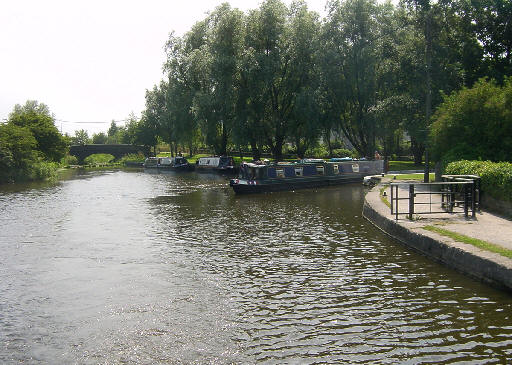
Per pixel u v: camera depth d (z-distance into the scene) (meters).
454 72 32.19
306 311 8.97
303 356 7.14
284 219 19.52
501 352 7.00
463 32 34.50
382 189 24.22
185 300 9.84
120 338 8.03
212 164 55.75
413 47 34.25
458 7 32.31
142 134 86.81
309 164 34.03
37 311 9.42
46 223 19.89
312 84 44.81
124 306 9.58
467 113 22.66
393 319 8.38
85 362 7.23
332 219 19.11
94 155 90.94
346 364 6.84
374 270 11.45
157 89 76.50
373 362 6.86
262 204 24.89
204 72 48.94
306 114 42.97
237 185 30.16
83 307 9.59
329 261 12.49
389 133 44.59
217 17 52.72
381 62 42.03
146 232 17.50
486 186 16.50
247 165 31.92
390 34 39.69
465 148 22.09
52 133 59.94
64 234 17.38
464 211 15.48
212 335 8.03
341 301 9.42
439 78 31.80
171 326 8.48
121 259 13.45
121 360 7.24
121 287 10.85
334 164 35.41
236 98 46.69
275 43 46.09
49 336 8.20
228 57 45.53
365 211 19.52
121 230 18.03
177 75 57.09
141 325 8.57
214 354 7.32
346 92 43.53
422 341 7.46
